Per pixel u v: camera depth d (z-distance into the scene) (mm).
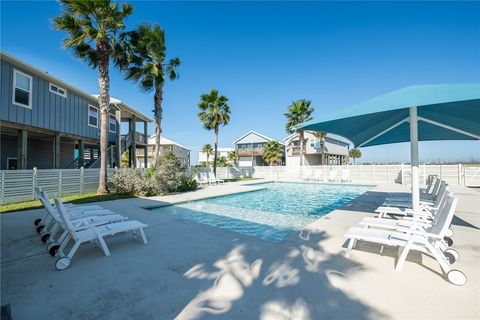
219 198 11219
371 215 6262
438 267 3084
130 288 2674
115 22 9688
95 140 15867
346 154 39969
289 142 33062
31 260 3498
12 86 10109
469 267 3104
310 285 2672
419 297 2410
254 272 3018
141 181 10531
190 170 16219
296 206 10094
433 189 7176
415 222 3893
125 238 4480
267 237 5688
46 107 11805
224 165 42344
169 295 2521
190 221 5848
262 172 26422
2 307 2029
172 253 3727
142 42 12031
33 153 14789
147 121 20516
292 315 2148
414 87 3934
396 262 3262
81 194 10680
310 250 3742
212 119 21656
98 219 4441
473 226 5062
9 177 8305
